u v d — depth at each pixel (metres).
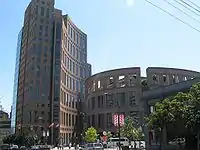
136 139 57.81
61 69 119.44
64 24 127.94
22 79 137.12
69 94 127.56
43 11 126.00
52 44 123.75
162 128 35.09
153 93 49.69
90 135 84.50
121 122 49.94
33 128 107.88
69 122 125.38
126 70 101.88
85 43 149.12
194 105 30.31
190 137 39.44
